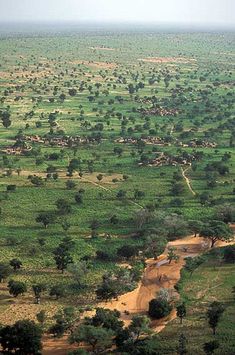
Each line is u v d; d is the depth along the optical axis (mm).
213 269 181125
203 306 157375
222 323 147500
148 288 169625
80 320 147125
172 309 155125
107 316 142875
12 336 129625
